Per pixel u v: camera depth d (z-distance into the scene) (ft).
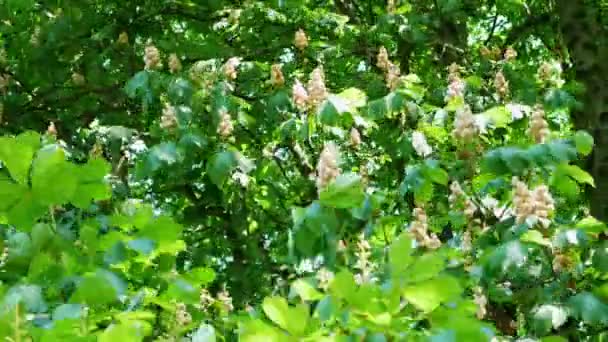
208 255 22.63
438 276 5.60
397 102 18.15
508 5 31.50
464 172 15.62
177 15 26.27
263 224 22.81
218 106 18.49
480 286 12.42
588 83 28.68
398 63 26.81
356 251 9.85
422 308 5.69
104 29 24.67
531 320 12.87
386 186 21.34
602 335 13.89
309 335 5.80
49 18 26.27
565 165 13.26
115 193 14.52
